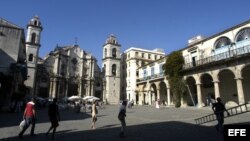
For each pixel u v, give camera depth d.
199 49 33.06
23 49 35.53
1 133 10.16
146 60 68.69
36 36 51.22
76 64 62.69
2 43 27.66
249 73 28.00
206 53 31.73
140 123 14.88
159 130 11.36
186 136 9.41
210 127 12.12
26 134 10.09
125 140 8.65
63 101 48.38
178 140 8.53
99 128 12.40
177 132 10.58
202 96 35.16
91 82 63.22
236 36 27.20
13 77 26.03
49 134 10.19
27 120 9.21
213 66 28.89
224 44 29.03
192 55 34.59
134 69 65.69
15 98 23.81
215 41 30.39
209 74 29.67
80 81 61.31
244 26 26.16
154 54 71.94
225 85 31.23
